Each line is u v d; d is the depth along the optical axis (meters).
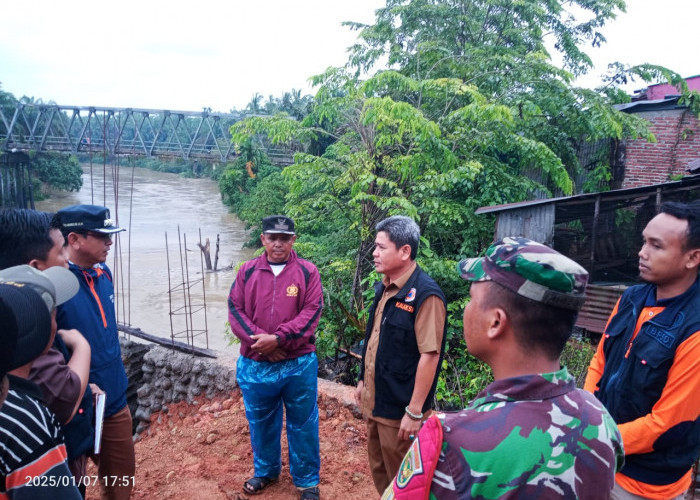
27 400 1.30
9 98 48.28
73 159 55.69
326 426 3.76
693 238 1.54
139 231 33.53
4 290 1.29
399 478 0.98
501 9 11.49
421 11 10.83
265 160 31.94
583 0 11.27
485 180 8.34
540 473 0.86
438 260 7.05
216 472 3.27
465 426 0.92
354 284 7.29
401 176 7.68
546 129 9.88
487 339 1.03
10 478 1.22
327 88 8.66
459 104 9.27
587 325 7.32
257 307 2.85
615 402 1.72
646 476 1.61
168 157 31.23
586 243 7.88
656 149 10.52
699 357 1.50
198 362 4.50
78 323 2.33
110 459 2.57
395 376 2.29
